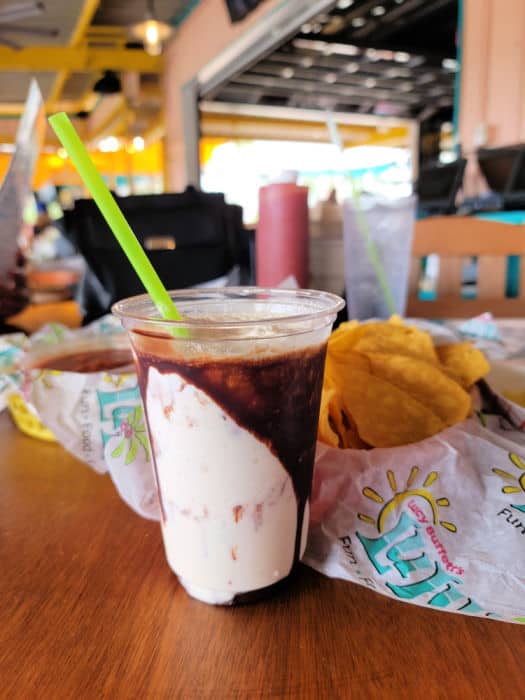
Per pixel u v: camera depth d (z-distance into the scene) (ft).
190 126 20.56
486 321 2.91
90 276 4.41
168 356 1.15
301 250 3.41
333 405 1.70
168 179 24.88
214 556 1.21
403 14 18.80
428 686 1.00
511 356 2.63
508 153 8.97
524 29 10.26
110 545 1.48
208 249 4.65
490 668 1.04
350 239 3.56
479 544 1.34
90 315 4.14
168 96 23.29
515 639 1.11
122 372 1.94
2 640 1.14
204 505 1.20
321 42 19.47
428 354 2.20
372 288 3.59
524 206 8.86
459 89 11.93
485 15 11.07
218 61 17.24
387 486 1.47
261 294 1.62
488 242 4.72
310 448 1.29
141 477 1.60
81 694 1.00
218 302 1.57
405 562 1.31
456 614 1.19
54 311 4.61
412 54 21.15
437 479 1.48
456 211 10.51
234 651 1.10
